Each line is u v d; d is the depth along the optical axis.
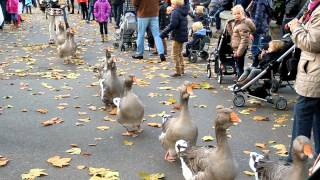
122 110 4.42
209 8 12.99
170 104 5.61
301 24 3.25
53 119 4.96
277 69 5.37
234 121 2.90
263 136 4.49
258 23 7.30
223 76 7.07
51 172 3.66
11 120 4.96
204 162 3.03
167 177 3.59
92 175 3.61
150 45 9.40
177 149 3.39
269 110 5.35
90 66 7.95
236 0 8.52
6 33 12.29
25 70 7.53
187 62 8.38
